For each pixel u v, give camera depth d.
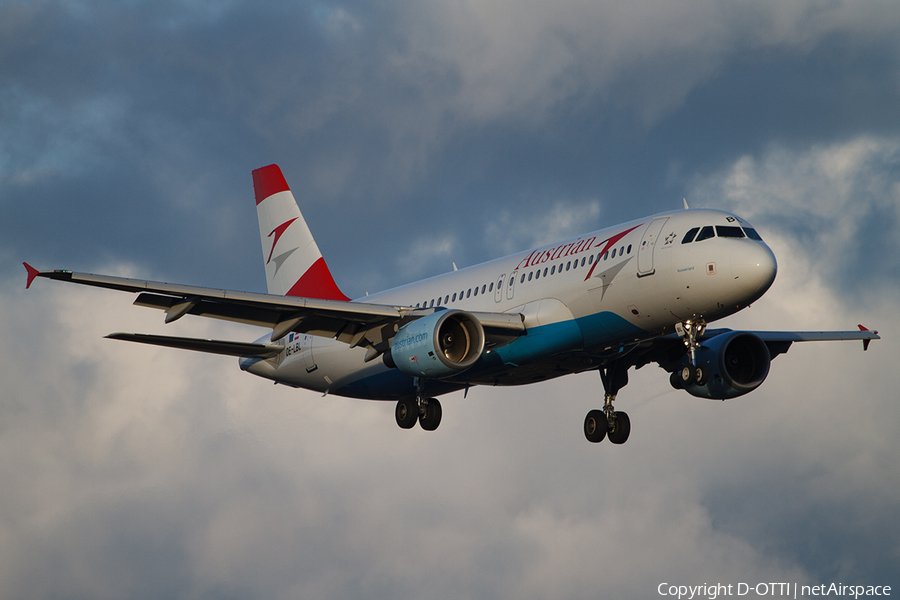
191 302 79.06
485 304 89.75
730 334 91.50
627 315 78.44
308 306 82.50
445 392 97.06
